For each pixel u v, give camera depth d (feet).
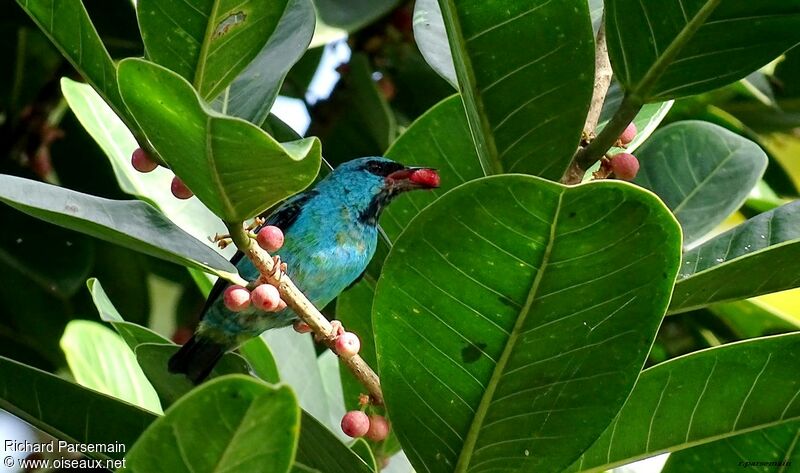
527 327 9.15
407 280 9.14
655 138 9.97
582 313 9.13
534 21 9.19
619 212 9.02
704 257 9.45
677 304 9.34
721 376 9.28
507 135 9.28
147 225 9.18
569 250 9.07
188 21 9.20
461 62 9.23
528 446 9.24
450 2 9.18
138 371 9.91
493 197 9.04
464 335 9.18
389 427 9.59
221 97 9.33
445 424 9.25
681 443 9.32
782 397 9.27
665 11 9.23
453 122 9.77
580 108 9.25
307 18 9.37
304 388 9.82
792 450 9.35
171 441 8.89
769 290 9.30
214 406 8.86
